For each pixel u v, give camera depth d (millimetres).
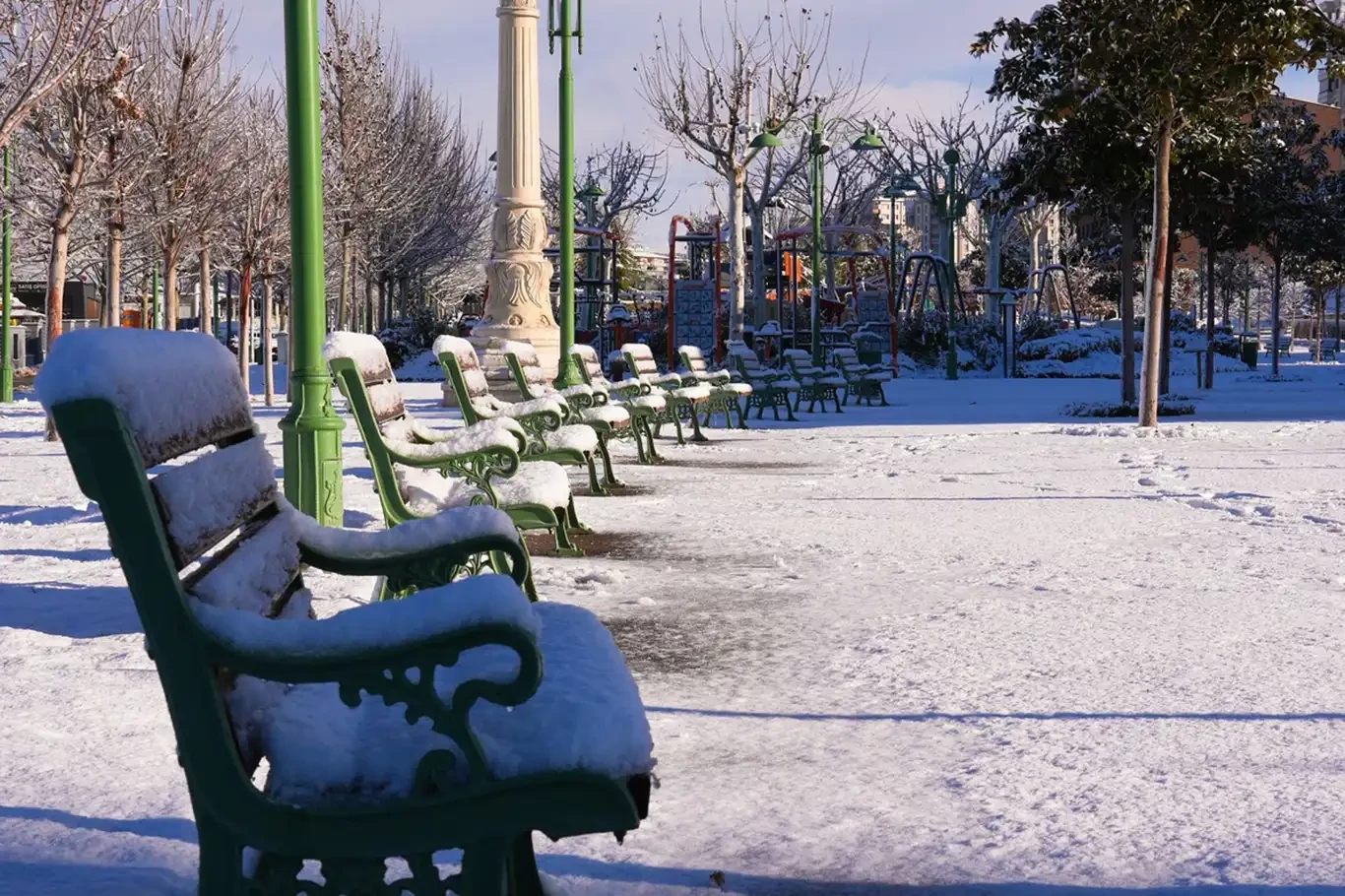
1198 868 3279
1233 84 18516
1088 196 25844
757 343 48719
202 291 29125
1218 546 8695
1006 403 28828
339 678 2330
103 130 18703
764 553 8531
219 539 2643
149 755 4188
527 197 26953
